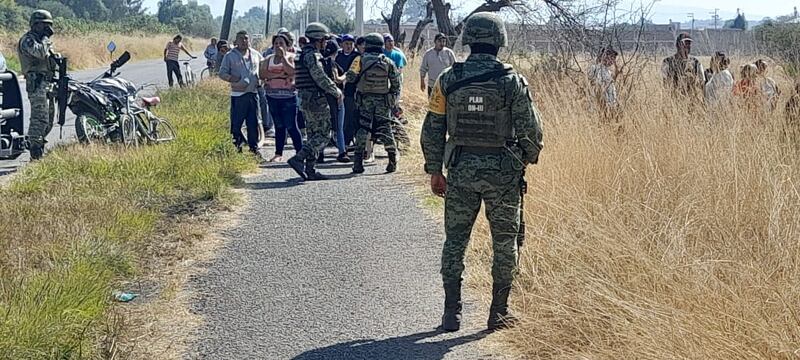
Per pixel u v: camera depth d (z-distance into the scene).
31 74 11.32
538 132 5.18
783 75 8.16
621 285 5.21
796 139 7.00
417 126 14.70
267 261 6.99
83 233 6.94
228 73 11.95
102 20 111.25
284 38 11.97
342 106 12.07
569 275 5.57
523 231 5.38
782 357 4.16
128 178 9.59
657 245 5.66
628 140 7.82
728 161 6.45
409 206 9.16
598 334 4.87
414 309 5.83
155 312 5.68
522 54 12.54
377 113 11.19
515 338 5.14
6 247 6.48
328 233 7.95
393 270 6.76
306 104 10.66
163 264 6.82
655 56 9.91
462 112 5.15
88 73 41.25
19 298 5.13
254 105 12.20
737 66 8.83
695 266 5.05
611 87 9.02
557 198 6.82
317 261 7.00
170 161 10.47
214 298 6.04
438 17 24.03
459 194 5.24
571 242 6.00
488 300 5.91
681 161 7.02
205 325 5.50
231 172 10.58
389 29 25.53
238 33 12.07
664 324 4.47
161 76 38.97
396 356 5.02
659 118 7.89
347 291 6.23
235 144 12.12
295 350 5.11
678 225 5.85
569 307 5.13
